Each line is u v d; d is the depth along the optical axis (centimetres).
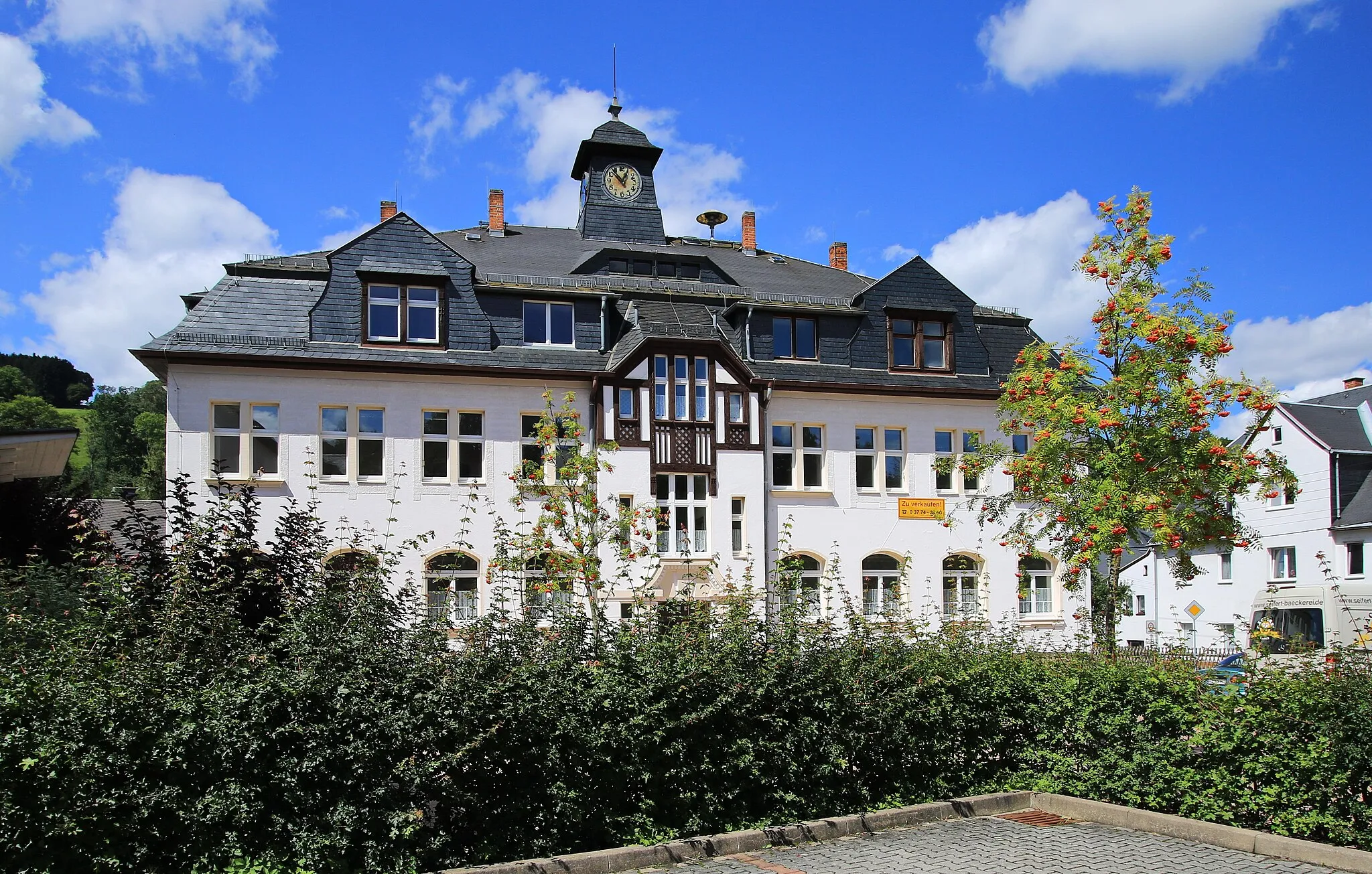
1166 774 1028
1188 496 1661
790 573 1229
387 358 2572
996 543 3020
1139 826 1026
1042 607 3061
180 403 2455
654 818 938
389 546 2525
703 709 951
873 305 3081
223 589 1005
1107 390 1678
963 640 1208
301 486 2495
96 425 7731
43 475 1966
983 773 1144
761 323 2995
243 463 2466
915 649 1160
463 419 2652
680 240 3922
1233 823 980
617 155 3722
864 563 2938
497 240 3375
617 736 906
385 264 2650
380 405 2578
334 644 831
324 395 2541
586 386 2738
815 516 2906
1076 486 1716
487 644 891
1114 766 1083
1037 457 1736
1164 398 1625
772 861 912
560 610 1000
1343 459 3897
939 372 3100
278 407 2511
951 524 2214
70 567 1237
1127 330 1673
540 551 1875
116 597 878
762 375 2920
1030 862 904
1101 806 1060
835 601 2866
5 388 8981
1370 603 2441
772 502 2875
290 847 768
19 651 768
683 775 941
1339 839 896
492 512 1947
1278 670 986
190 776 749
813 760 1029
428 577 1200
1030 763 1158
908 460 3005
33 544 1795
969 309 3161
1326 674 945
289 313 2606
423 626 895
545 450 2050
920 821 1053
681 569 2681
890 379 3038
